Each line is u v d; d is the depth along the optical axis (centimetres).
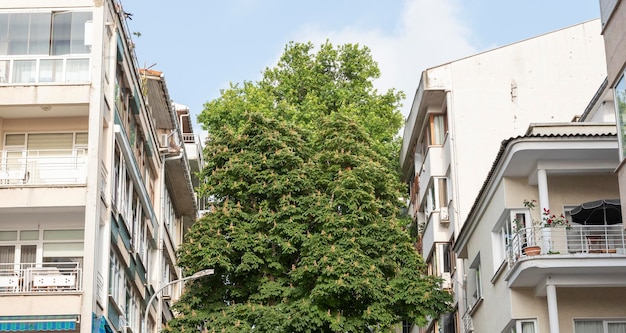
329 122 3544
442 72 4138
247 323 3128
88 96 3036
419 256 3312
